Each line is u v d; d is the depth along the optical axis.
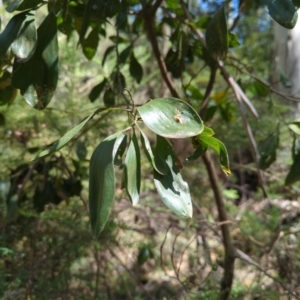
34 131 0.83
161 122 0.33
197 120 0.34
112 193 0.31
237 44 0.65
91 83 1.05
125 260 0.89
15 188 0.67
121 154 0.35
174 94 0.68
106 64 1.01
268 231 0.86
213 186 0.71
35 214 0.68
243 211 0.96
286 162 0.97
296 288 0.73
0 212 0.68
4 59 0.42
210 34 0.46
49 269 0.66
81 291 0.68
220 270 0.79
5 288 0.56
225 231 0.70
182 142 1.02
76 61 0.85
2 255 0.60
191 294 0.71
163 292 0.84
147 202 0.96
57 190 0.68
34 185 0.72
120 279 0.84
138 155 0.34
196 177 1.00
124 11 0.55
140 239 0.88
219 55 0.46
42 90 0.46
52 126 0.80
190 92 0.85
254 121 0.99
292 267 0.75
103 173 0.32
